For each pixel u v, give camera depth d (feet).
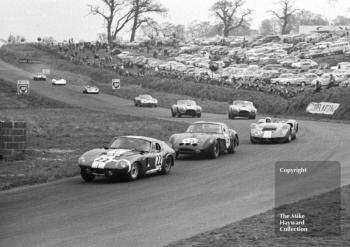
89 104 278.05
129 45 556.10
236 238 35.99
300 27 580.71
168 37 649.61
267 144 113.09
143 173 69.15
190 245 34.94
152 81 361.71
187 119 197.36
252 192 57.93
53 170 74.59
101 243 37.19
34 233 40.19
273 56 419.13
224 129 97.60
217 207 49.90
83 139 122.83
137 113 230.48
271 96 260.42
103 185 64.08
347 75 267.39
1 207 50.49
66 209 49.44
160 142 75.05
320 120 193.26
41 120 179.83
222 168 79.05
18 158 86.94
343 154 91.50
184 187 62.18
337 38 475.31
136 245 36.58
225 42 545.85
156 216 46.14
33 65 494.59
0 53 578.25
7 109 234.58
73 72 452.35
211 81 331.98
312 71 323.98
